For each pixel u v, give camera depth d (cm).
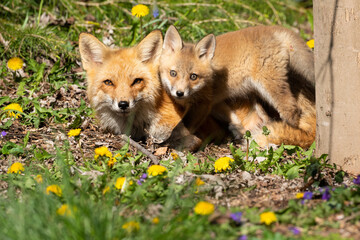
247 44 1165
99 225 539
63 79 1285
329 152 860
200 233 549
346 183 789
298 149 995
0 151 936
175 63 1120
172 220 581
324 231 571
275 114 1214
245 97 1202
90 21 1566
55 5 1628
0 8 1518
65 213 560
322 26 839
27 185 725
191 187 729
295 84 1191
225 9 1766
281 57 1142
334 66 827
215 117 1211
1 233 540
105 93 1039
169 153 1030
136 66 1046
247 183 802
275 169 870
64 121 1104
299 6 1944
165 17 1597
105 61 1050
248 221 600
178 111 1137
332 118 845
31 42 1343
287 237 550
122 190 697
